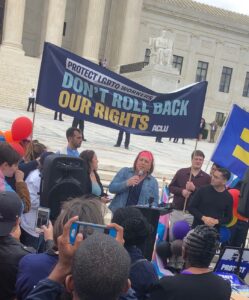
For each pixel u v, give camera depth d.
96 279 1.58
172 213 5.79
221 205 5.45
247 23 50.22
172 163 13.77
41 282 1.93
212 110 49.81
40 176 4.71
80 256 1.64
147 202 5.21
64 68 5.75
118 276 1.60
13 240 2.81
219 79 50.16
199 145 25.14
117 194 5.32
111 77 5.99
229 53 50.16
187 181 6.18
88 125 23.11
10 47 33.75
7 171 3.85
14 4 34.34
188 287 2.58
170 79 29.09
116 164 11.06
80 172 3.82
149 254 3.94
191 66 48.78
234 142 6.02
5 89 29.98
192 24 48.09
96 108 6.00
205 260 2.71
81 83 5.88
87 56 37.66
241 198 4.10
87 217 2.34
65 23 42.16
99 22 37.72
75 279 1.62
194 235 2.74
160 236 5.36
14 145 5.29
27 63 33.28
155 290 2.66
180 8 46.88
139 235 2.85
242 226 6.09
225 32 49.53
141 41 46.09
